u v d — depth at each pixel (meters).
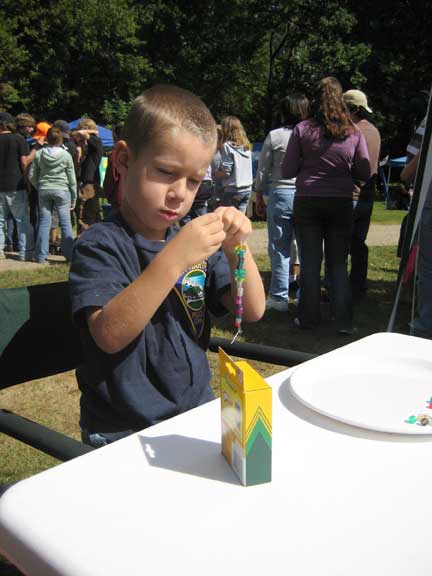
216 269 1.42
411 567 0.61
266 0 26.45
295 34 26.38
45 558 0.64
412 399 1.06
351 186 4.05
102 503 0.73
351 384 1.12
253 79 30.34
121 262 1.25
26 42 26.31
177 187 1.17
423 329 3.24
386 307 5.04
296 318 4.53
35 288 1.47
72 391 3.31
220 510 0.72
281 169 4.24
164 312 1.30
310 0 24.86
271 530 0.68
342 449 0.88
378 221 12.68
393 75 20.78
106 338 1.11
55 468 0.82
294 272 5.52
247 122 34.16
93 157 7.59
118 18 26.39
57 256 7.62
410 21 19.92
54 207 7.39
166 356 1.29
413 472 0.82
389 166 19.05
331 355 1.28
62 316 1.51
